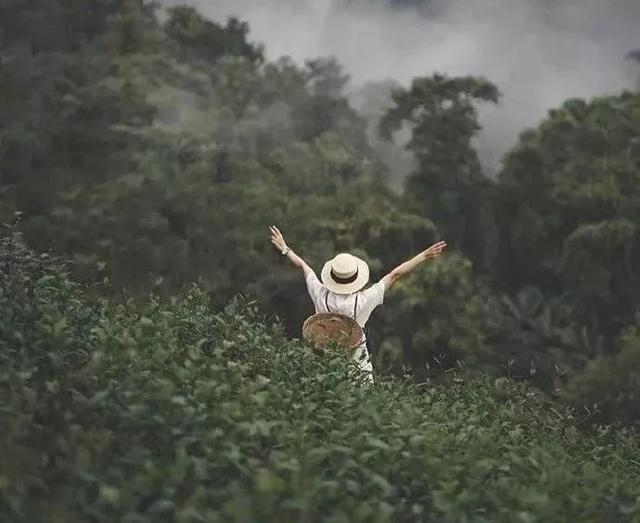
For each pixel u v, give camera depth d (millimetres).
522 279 89000
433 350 63812
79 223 65625
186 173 77250
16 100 78875
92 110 79250
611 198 84312
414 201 90375
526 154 89312
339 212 73250
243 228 69750
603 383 53281
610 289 80188
